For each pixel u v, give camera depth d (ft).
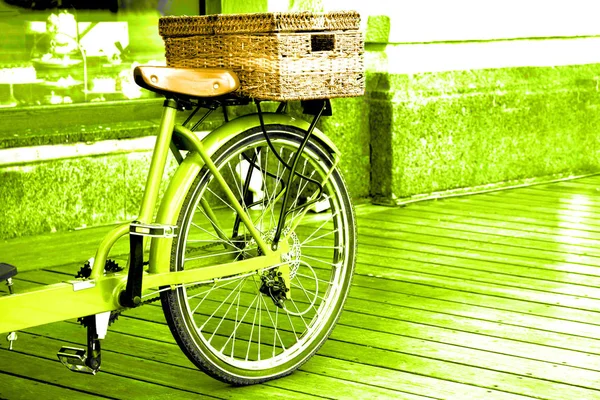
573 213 19.57
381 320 12.89
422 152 20.51
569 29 22.99
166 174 18.93
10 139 16.80
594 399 10.21
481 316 13.05
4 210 16.85
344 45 10.30
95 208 17.99
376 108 20.17
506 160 22.09
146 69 9.34
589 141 23.84
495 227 18.34
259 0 18.69
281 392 10.43
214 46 10.24
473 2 20.95
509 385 10.60
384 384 10.64
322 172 11.13
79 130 17.75
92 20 18.04
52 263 15.70
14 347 11.83
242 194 10.82
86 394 10.34
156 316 13.14
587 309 13.33
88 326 9.57
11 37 17.12
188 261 10.26
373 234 17.87
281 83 9.77
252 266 10.46
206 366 10.16
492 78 21.70
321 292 14.24
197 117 19.57
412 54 20.27
